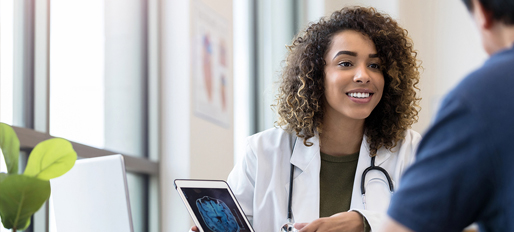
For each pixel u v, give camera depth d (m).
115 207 1.30
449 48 4.36
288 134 1.64
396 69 1.54
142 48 3.19
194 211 1.25
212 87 3.37
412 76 1.64
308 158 1.56
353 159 1.57
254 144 1.64
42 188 0.98
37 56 2.37
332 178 1.56
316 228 1.29
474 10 0.70
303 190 1.54
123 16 3.06
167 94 3.18
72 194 1.38
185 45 3.16
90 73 2.75
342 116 1.53
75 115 2.62
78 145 2.53
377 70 1.53
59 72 2.54
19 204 0.98
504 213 0.63
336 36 1.54
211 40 3.39
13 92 2.27
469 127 0.64
